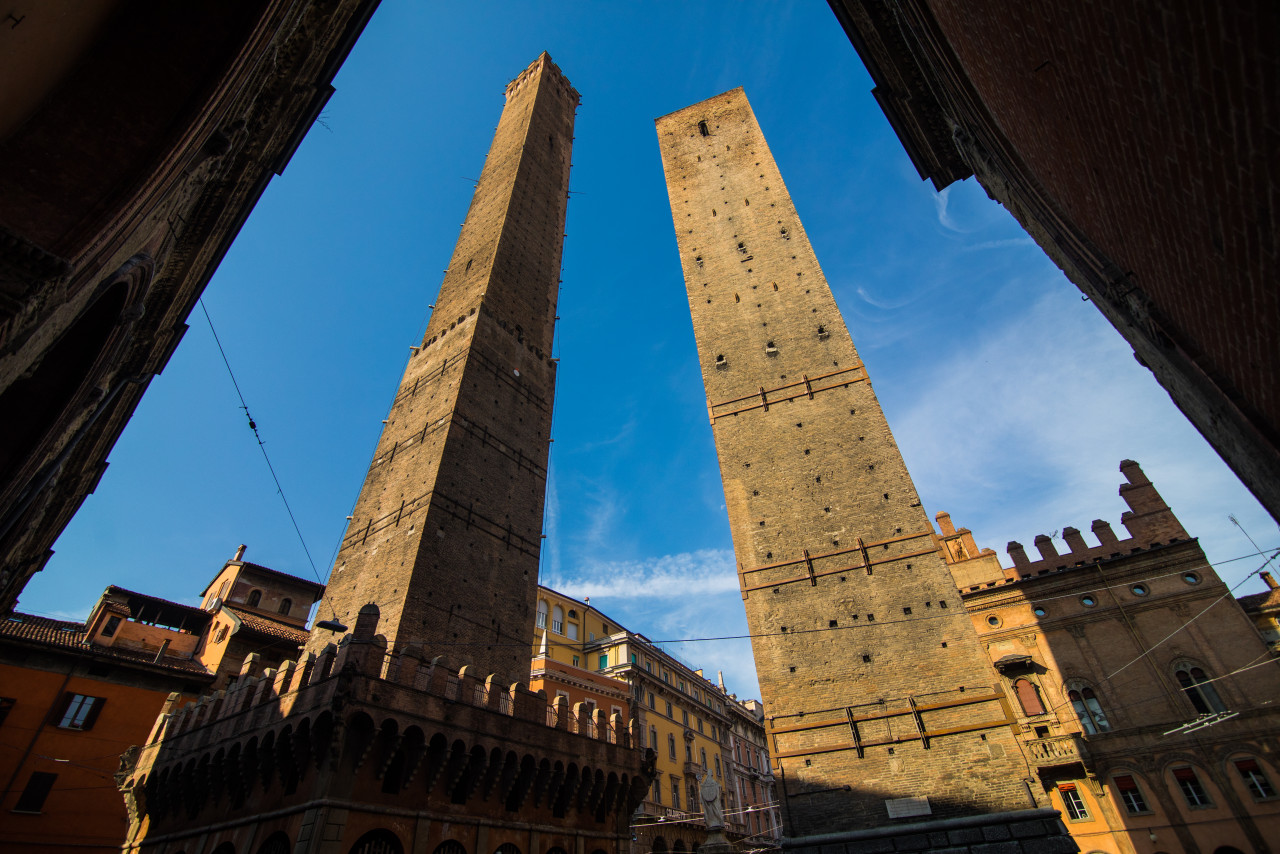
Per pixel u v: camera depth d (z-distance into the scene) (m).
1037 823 19.16
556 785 27.34
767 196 41.00
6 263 8.62
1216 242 7.64
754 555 27.89
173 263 16.38
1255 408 9.52
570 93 74.31
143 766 28.28
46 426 12.79
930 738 21.78
